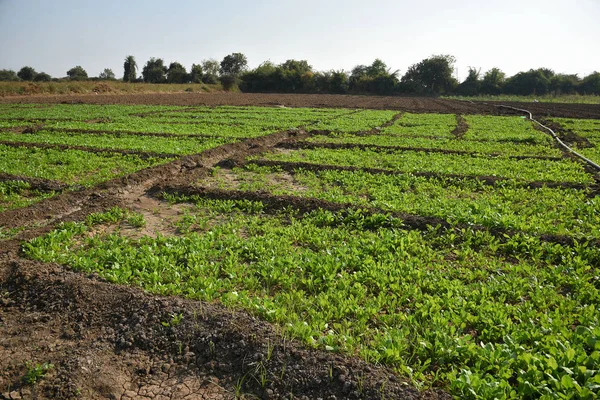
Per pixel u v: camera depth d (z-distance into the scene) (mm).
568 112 39281
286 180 13453
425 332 5188
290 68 89750
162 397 4391
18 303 6059
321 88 83375
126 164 14398
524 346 4848
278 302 5984
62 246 7875
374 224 9180
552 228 8656
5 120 26172
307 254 7477
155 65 95375
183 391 4477
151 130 22125
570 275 6828
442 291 6336
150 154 15633
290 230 8742
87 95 54406
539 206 10281
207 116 30672
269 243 7992
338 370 4488
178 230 9102
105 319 5574
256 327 5184
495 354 4629
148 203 10875
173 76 88062
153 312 5574
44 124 24062
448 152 17781
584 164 15500
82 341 5191
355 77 84500
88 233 8648
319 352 4785
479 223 8945
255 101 50375
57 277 6504
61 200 10469
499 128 26078
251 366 4680
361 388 4262
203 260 7207
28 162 14219
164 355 4965
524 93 77375
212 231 8820
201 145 17781
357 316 5676
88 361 4770
